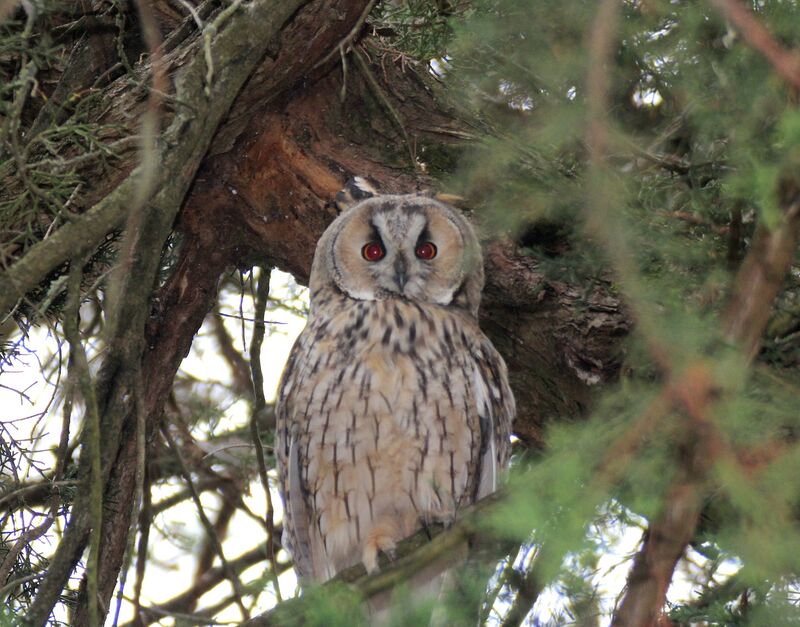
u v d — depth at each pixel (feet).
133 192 24.81
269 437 45.96
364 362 31.68
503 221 23.91
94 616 22.29
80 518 25.21
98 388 28.53
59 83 34.81
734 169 22.18
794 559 15.20
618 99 26.63
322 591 20.95
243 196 36.29
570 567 16.60
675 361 15.42
